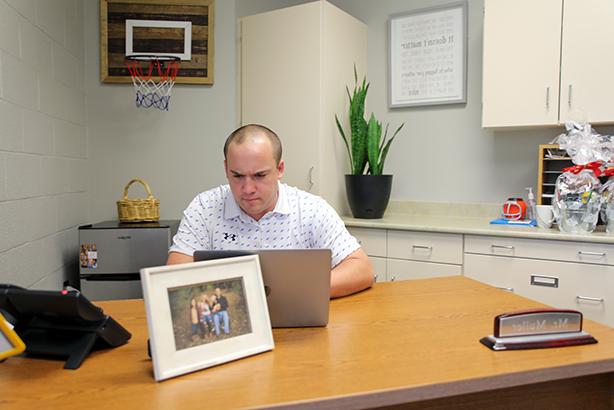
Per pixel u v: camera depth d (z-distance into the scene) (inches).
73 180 103.0
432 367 36.8
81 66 109.3
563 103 97.6
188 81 114.5
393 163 132.8
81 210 107.7
